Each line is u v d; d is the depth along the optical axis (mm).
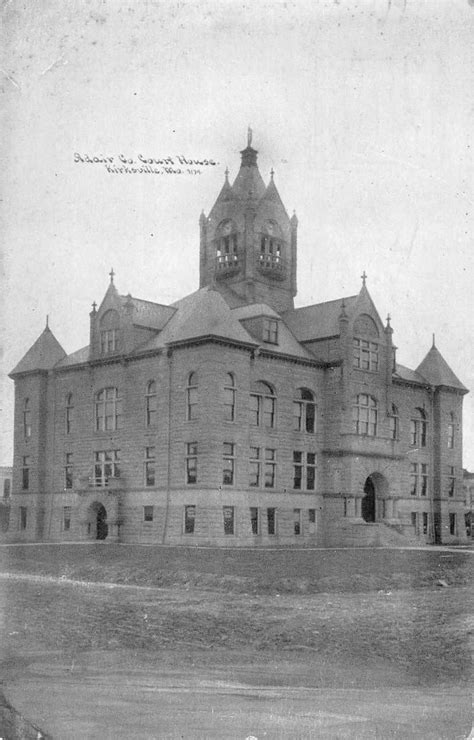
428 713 17031
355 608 26859
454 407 55562
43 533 45312
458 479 55375
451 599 28578
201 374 46594
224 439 47000
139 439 47062
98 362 47000
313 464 53500
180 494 45906
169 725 16109
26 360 46594
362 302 54688
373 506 54656
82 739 15688
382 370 55000
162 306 50500
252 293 53125
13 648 21766
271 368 51281
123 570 33375
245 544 47188
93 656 21047
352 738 15930
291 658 20969
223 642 22141
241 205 53281
